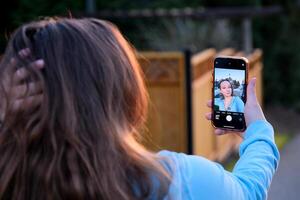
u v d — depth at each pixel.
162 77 7.39
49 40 1.70
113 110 1.69
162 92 7.43
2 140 1.68
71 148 1.62
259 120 2.00
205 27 12.54
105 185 1.61
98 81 1.68
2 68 1.72
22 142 1.65
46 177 1.61
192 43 12.14
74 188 1.60
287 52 14.82
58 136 1.63
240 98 2.12
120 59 1.73
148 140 1.92
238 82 2.13
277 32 14.91
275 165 1.92
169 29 12.24
